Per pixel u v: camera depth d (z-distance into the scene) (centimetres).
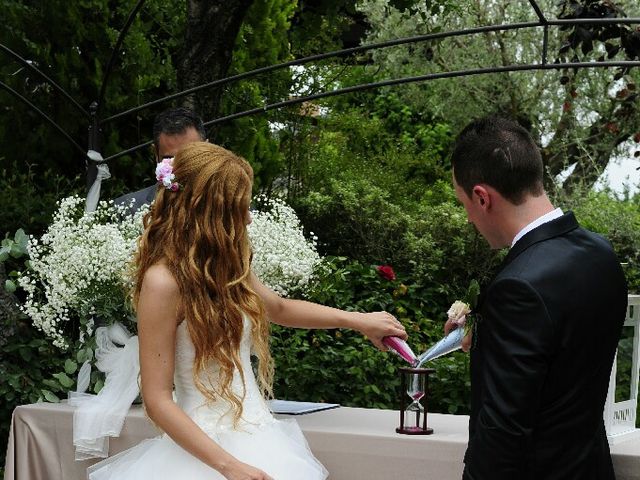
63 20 622
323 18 761
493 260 639
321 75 807
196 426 238
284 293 354
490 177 215
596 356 205
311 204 679
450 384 512
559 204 753
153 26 670
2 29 620
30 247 364
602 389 211
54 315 357
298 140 779
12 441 338
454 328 285
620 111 742
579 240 212
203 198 247
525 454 196
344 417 323
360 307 576
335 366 521
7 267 518
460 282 645
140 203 397
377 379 523
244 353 260
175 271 243
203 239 246
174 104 571
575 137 838
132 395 324
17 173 623
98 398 329
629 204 768
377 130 873
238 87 681
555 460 200
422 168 853
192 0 555
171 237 246
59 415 331
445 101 886
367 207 669
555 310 198
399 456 287
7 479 336
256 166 700
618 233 697
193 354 248
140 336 242
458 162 221
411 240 642
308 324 306
